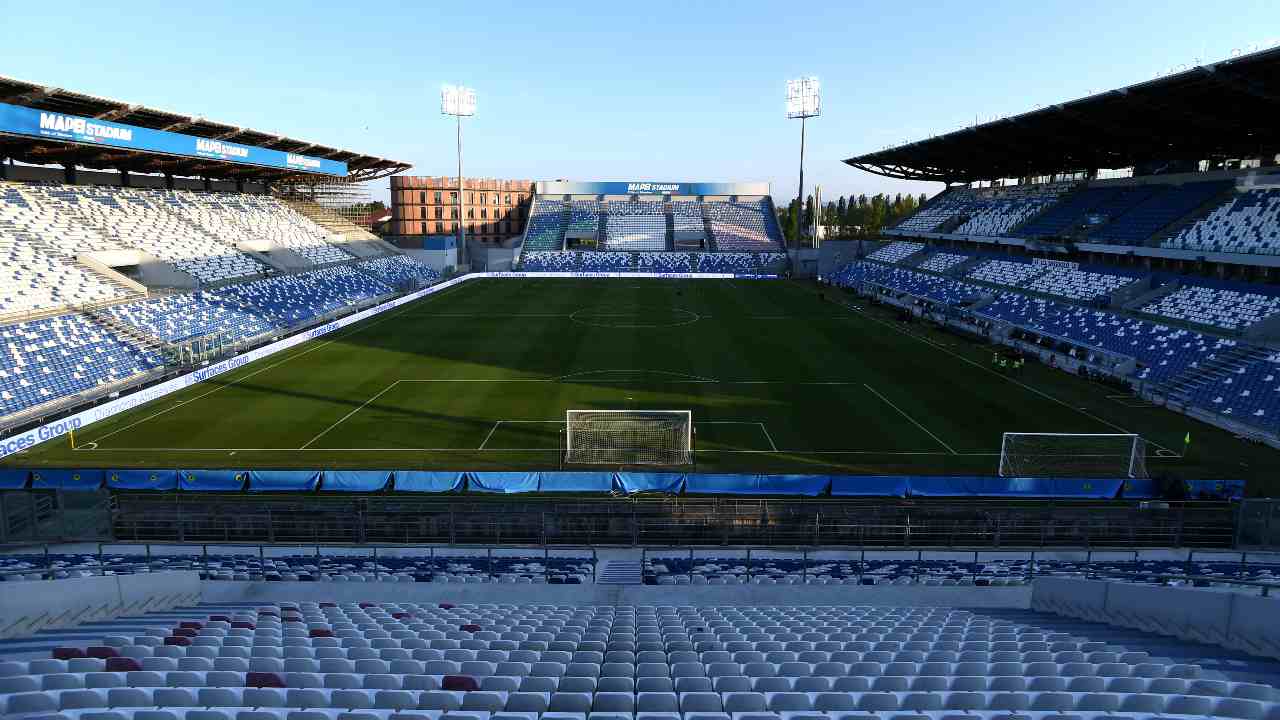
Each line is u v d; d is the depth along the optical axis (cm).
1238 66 3625
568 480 2648
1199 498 2511
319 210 9462
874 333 5747
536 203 12100
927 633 1246
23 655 1044
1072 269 6125
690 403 3722
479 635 1216
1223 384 3594
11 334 3759
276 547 2180
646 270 10362
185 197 7200
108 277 4853
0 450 2905
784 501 2548
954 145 7188
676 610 1570
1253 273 4544
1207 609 1217
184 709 768
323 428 3297
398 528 2334
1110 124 5234
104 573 1675
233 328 5072
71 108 5044
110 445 3067
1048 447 3031
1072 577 1794
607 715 769
